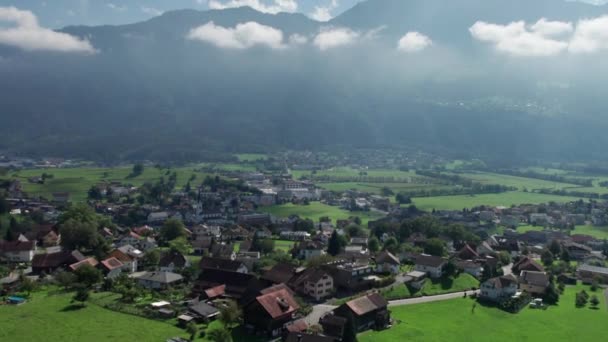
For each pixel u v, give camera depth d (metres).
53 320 163.12
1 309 172.88
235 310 162.12
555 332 174.88
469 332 170.88
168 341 146.75
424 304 199.12
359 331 165.62
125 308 174.50
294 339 143.38
